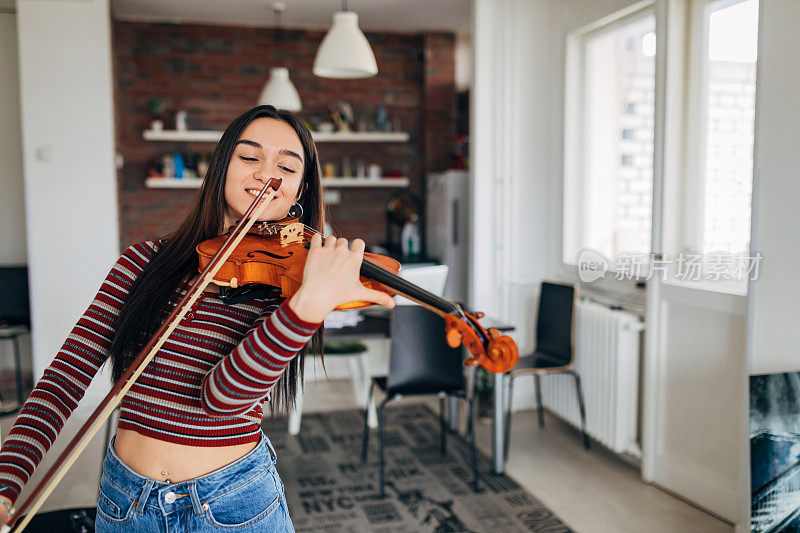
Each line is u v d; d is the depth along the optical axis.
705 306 2.90
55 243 4.18
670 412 3.17
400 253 5.85
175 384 1.05
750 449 2.42
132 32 5.56
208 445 1.06
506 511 2.96
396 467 3.47
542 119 4.34
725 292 2.79
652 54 3.51
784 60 2.34
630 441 3.44
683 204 3.17
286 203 1.15
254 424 1.12
